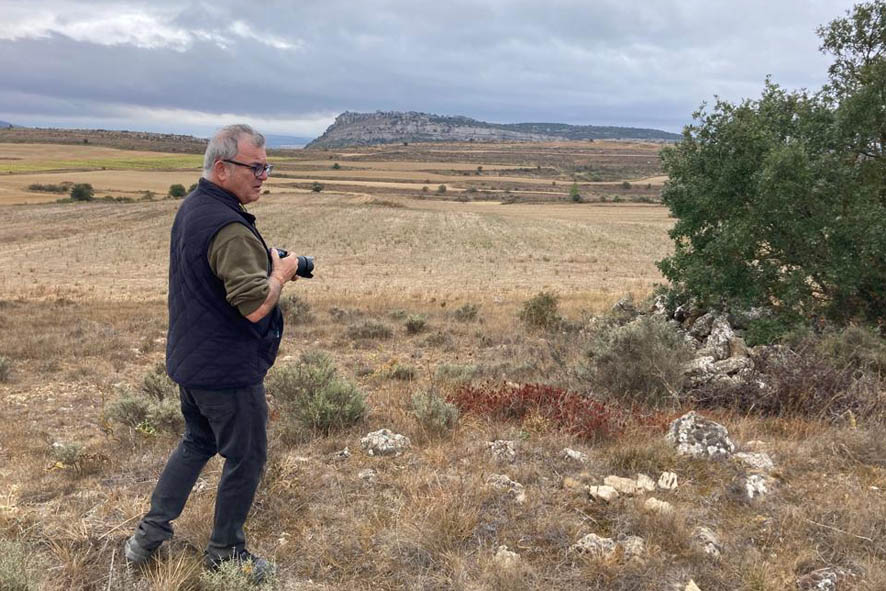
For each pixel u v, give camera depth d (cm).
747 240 940
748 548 305
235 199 261
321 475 389
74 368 1009
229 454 268
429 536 305
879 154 1002
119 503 352
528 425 482
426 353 1141
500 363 955
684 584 276
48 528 323
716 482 382
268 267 263
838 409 534
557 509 340
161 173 13962
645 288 2686
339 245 5425
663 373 624
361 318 1641
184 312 255
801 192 911
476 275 3581
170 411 530
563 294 2398
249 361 259
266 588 261
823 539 316
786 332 842
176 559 285
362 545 304
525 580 275
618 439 452
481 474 368
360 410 519
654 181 19812
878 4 995
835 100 1031
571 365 815
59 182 11438
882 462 416
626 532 320
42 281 3191
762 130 985
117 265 4012
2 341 1244
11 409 729
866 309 953
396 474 391
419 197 13038
